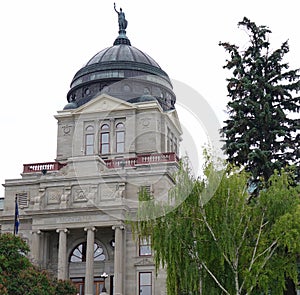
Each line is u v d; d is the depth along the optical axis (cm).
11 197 7988
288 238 4041
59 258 7319
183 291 4219
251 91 5275
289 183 4691
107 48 9525
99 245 7588
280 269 4191
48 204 7612
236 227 4153
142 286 7188
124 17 10119
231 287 4159
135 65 9150
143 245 7025
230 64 5456
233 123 5247
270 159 5097
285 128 5262
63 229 7375
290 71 5406
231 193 4203
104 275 6256
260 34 5441
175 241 4156
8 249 4444
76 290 4797
